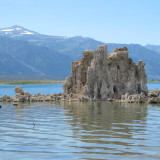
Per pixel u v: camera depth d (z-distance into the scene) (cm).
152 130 4103
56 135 3734
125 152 2972
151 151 3009
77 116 5538
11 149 3064
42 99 9294
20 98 8988
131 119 5166
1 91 18538
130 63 10250
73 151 3005
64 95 9775
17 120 4981
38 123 4666
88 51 10188
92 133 3875
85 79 9944
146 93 10094
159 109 6800
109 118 5288
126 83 9862
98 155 2870
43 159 2744
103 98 9238
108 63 9831
